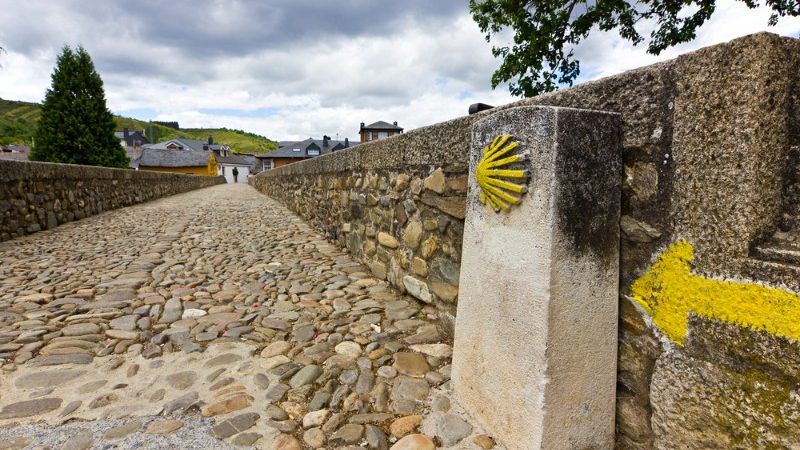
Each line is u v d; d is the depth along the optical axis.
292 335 2.51
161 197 14.15
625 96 1.37
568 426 1.39
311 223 6.98
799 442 0.97
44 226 6.21
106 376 2.03
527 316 1.40
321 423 1.68
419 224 2.90
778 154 1.08
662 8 7.74
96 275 3.75
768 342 1.01
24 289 3.28
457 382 1.87
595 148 1.34
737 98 1.05
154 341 2.40
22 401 1.80
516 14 8.62
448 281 2.52
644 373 1.38
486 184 1.61
